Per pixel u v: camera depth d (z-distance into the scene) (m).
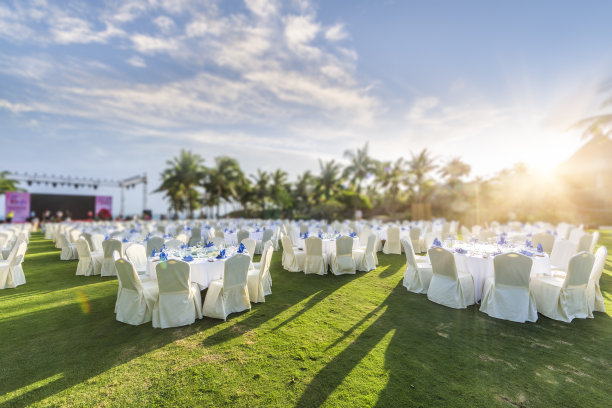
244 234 9.26
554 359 3.14
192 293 4.16
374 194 40.81
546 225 13.00
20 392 2.64
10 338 3.68
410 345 3.46
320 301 5.00
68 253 8.91
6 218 25.28
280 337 3.68
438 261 4.81
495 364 3.05
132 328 3.97
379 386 2.70
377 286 5.86
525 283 4.08
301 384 2.73
